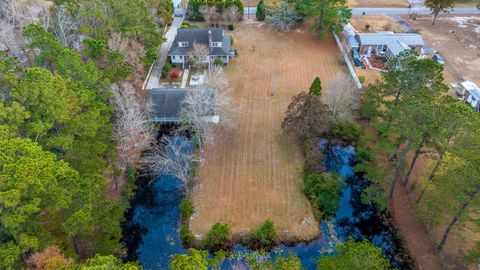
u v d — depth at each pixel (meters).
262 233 38.56
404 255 38.06
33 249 27.66
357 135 52.12
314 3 71.12
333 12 69.94
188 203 41.03
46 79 34.53
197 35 66.50
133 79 54.31
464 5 90.44
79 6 56.12
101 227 33.84
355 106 51.84
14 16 57.31
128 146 43.78
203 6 79.94
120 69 47.12
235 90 60.84
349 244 27.77
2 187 24.86
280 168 46.91
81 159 36.16
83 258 32.94
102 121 39.31
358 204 44.12
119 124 43.34
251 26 80.44
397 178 45.09
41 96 33.09
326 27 74.00
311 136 47.75
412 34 70.56
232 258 37.69
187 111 49.09
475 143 32.69
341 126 52.88
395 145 42.12
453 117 33.34
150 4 72.44
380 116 46.56
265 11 80.56
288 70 66.06
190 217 41.31
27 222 27.00
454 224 35.22
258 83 62.59
